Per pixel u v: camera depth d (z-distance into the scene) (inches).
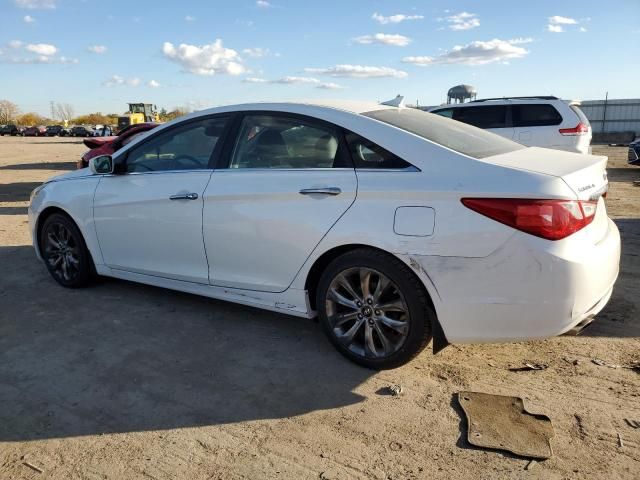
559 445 100.4
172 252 158.6
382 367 127.8
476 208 109.6
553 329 109.0
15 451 102.3
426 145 120.5
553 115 416.5
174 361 136.8
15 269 216.2
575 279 106.6
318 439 104.4
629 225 287.1
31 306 175.2
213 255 149.0
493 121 432.5
